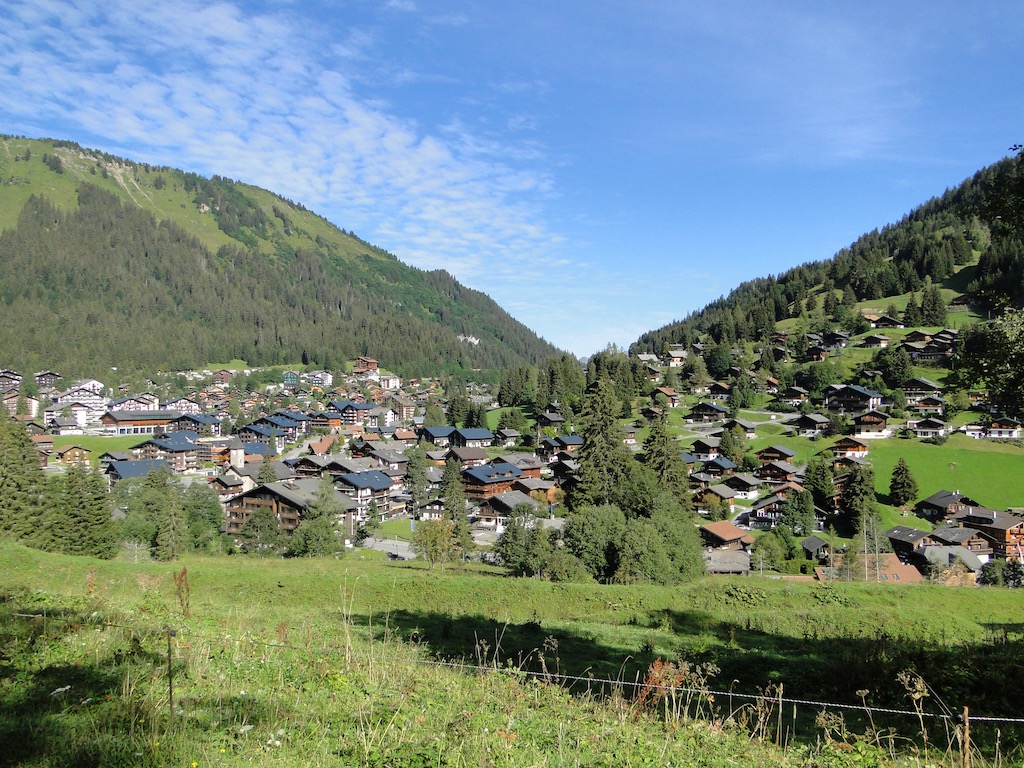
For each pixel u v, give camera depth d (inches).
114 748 251.3
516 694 416.2
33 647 375.2
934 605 1179.9
